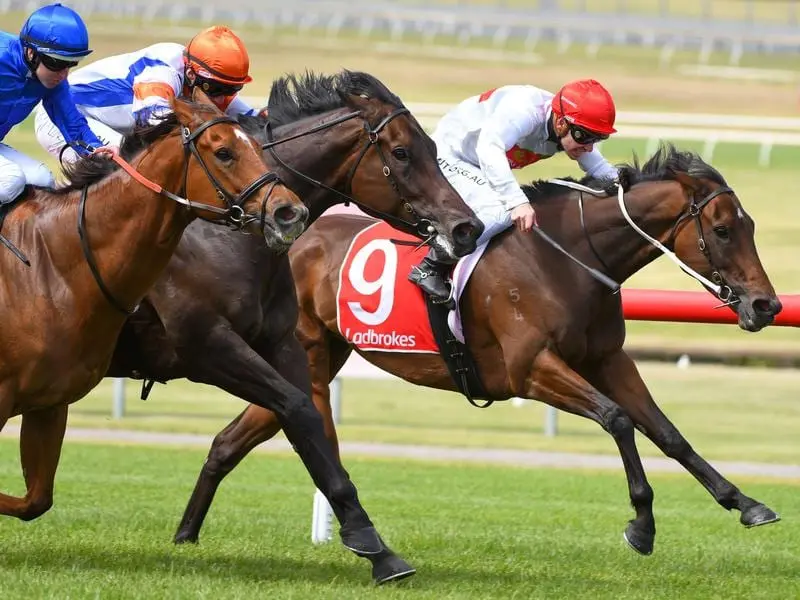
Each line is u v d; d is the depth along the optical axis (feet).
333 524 55.11
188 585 37.45
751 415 98.53
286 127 42.86
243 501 59.82
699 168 45.80
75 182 38.22
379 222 51.16
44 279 37.55
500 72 270.46
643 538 43.37
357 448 80.89
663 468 77.10
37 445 39.91
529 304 45.88
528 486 67.46
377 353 50.19
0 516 50.98
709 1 419.33
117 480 63.72
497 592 39.27
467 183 47.98
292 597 36.35
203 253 40.98
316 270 51.08
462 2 393.29
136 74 45.62
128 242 37.32
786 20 388.57
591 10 396.57
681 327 131.13
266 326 42.22
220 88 42.09
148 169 37.27
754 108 248.73
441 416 99.30
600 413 44.19
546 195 47.83
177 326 40.98
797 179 182.09
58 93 40.98
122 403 92.17
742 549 50.44
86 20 308.40
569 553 47.83
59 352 37.47
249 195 36.45
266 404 40.93
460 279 47.16
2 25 296.92
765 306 45.19
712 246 45.55
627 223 46.29
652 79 271.69
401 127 41.47
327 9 340.18
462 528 53.47
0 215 38.58
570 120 46.52
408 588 39.09
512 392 47.75
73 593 35.50
